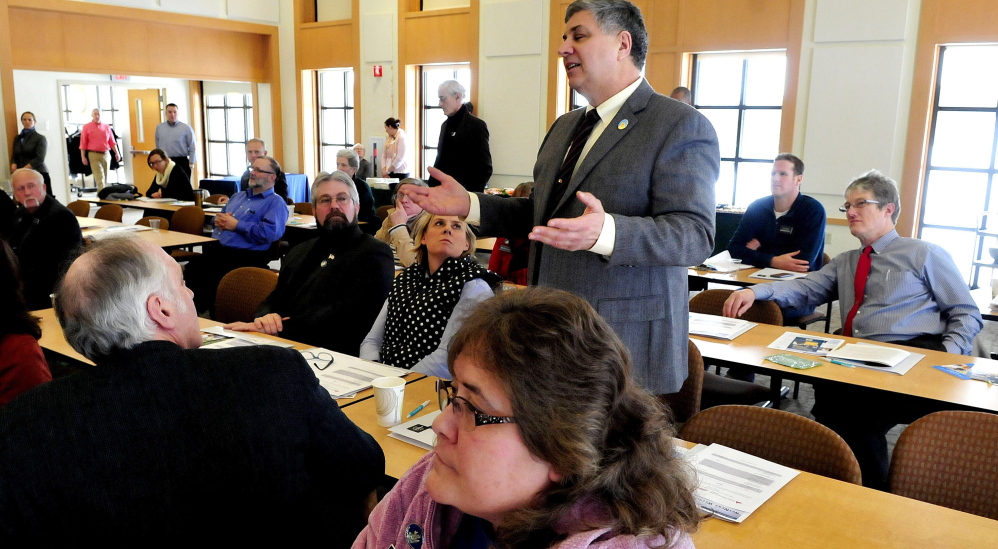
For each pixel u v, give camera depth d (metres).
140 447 1.17
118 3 9.79
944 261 2.96
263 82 11.70
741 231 4.63
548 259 1.79
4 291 1.89
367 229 6.36
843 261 3.24
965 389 2.17
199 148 13.30
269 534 1.28
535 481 0.77
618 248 1.45
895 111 6.41
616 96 1.73
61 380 1.20
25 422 1.14
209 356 1.25
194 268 5.61
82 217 6.86
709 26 7.35
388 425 1.76
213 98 12.97
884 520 1.34
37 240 4.41
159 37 10.41
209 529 1.22
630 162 1.66
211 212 6.97
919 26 6.19
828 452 1.61
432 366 2.29
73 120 12.62
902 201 6.49
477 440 0.77
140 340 1.25
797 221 4.37
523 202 1.92
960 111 6.29
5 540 1.12
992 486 1.56
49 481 1.13
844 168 6.73
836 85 6.66
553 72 8.48
